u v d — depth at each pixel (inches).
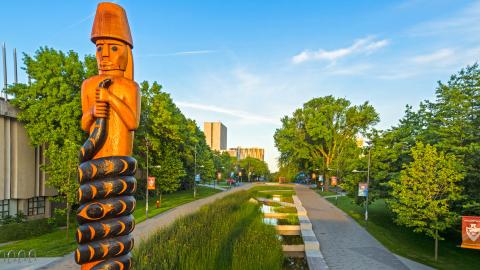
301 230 794.2
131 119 192.1
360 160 1088.8
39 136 957.2
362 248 666.8
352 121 1985.7
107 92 186.4
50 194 1075.9
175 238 466.0
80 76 1016.2
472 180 675.4
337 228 868.6
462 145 730.8
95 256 178.7
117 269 183.3
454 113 736.3
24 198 986.1
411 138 899.4
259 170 3855.8
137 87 201.0
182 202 1358.3
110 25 194.1
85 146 182.9
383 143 1018.1
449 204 687.1
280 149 2258.9
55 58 988.6
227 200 1087.0
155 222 885.8
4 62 989.2
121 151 192.4
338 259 590.6
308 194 1893.5
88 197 179.2
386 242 717.3
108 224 181.6
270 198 1574.8
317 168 2213.3
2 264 536.7
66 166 756.6
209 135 5797.2
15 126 970.1
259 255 478.0
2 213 938.1
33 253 614.2
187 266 379.2
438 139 778.2
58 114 955.3
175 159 1354.6
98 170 181.6
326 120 2059.5
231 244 511.5
